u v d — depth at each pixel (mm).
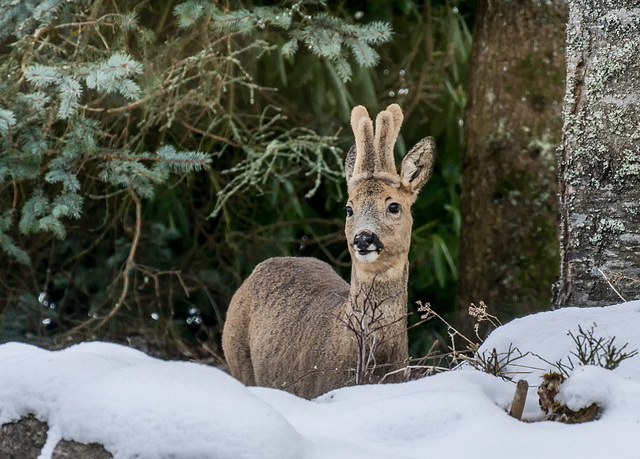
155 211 17969
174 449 4234
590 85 8438
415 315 18375
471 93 14234
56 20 12539
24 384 4699
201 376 4570
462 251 14164
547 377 5227
